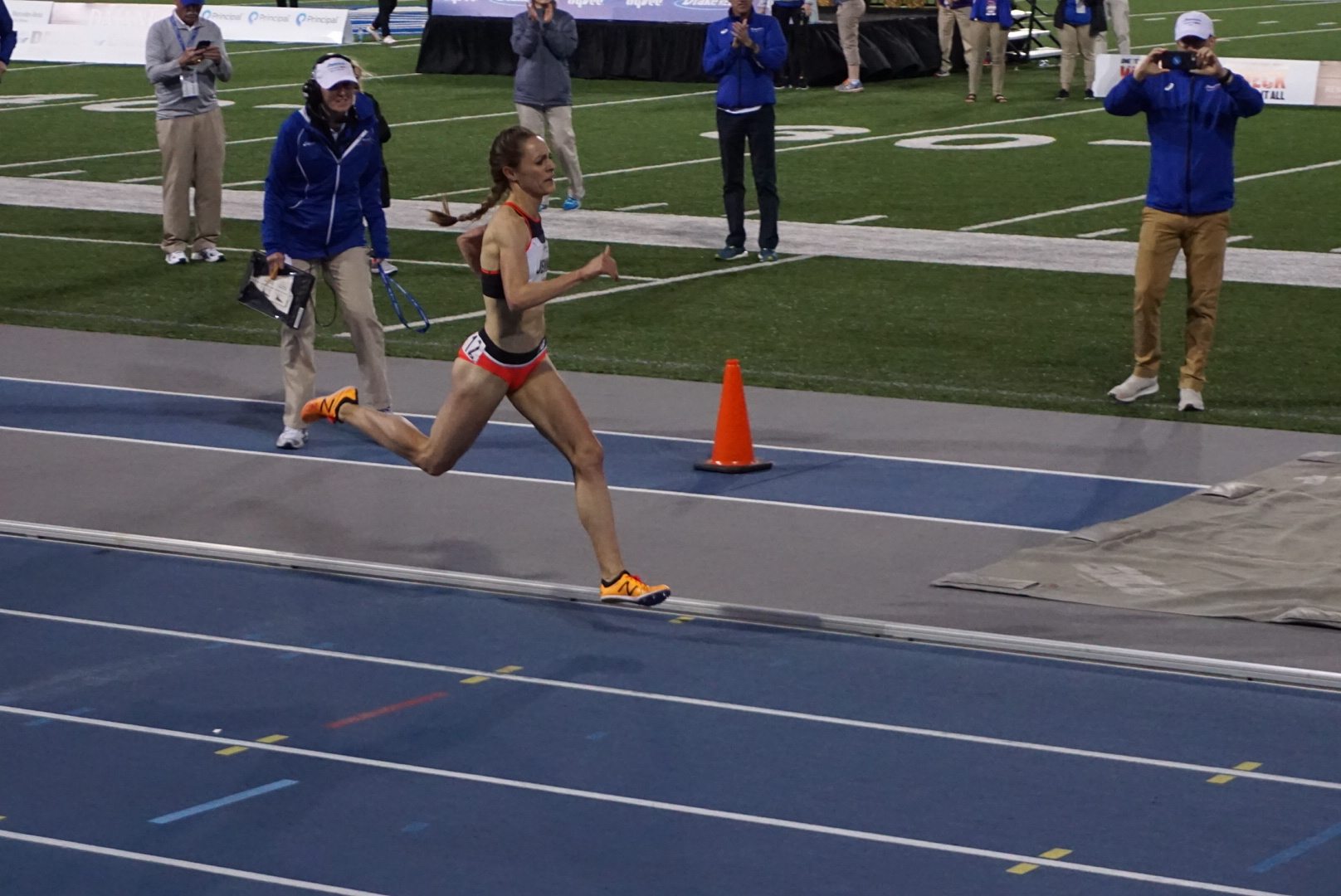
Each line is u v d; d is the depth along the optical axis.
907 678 10.92
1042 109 42.78
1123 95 17.12
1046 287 23.50
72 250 26.73
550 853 8.64
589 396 18.36
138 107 44.19
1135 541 13.40
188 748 9.91
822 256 25.70
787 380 18.94
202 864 8.56
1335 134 38.22
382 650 11.45
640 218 28.95
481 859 8.59
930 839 8.77
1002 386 18.59
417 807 9.16
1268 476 15.11
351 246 16.41
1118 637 11.52
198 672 11.06
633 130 39.44
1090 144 36.84
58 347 20.64
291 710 10.45
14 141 38.53
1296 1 75.50
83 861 8.60
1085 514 14.30
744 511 14.44
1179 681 10.88
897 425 17.12
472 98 45.16
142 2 67.81
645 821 8.98
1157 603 12.12
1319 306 22.16
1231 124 17.09
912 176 32.88
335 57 15.62
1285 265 24.62
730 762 9.69
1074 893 8.20
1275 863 8.50
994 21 43.34
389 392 17.00
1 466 15.82
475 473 15.60
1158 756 9.76
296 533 13.90
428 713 10.40
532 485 15.23
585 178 33.09
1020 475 15.44
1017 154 35.44
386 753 9.82
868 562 13.16
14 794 9.35
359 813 9.09
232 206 30.72
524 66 28.88
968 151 35.88
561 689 10.75
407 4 72.44
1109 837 8.77
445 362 19.95
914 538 13.72
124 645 11.55
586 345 20.58
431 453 12.46
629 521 14.20
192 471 15.68
